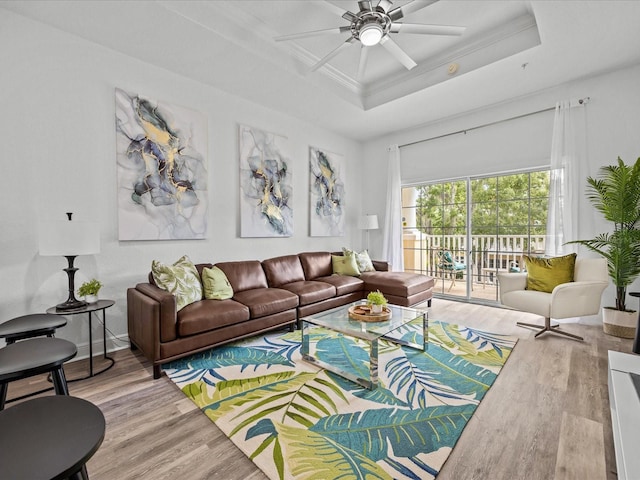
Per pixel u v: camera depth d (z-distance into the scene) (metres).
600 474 1.30
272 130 4.21
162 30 2.57
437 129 4.74
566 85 3.59
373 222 5.24
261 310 2.87
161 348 2.21
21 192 2.37
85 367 2.43
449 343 2.83
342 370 2.29
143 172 2.99
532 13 2.81
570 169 3.50
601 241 3.22
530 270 3.29
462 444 1.50
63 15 2.38
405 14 2.33
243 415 1.74
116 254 2.85
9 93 2.32
